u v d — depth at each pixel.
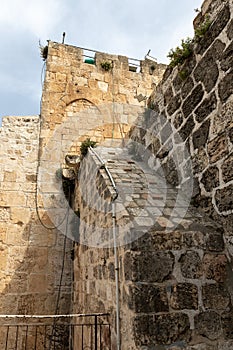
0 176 6.39
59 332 5.42
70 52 8.48
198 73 3.45
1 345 5.19
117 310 2.59
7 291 5.54
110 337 2.84
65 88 8.04
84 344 4.07
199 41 3.46
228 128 2.81
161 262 2.37
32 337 5.32
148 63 9.34
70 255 6.02
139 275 2.28
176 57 3.82
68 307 5.64
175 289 2.30
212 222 2.79
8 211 6.12
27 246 5.93
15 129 7.01
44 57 8.38
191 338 2.19
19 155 6.75
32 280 5.70
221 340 2.24
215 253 2.53
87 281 4.33
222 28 3.05
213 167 3.01
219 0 3.15
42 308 5.55
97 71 8.59
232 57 2.85
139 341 2.09
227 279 2.45
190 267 2.41
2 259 5.73
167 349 2.12
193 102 3.53
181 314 2.23
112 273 2.97
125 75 8.87
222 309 2.33
